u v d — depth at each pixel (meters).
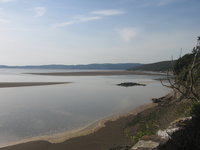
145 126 10.96
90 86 45.00
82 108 21.78
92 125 15.80
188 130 5.17
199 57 7.95
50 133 14.05
